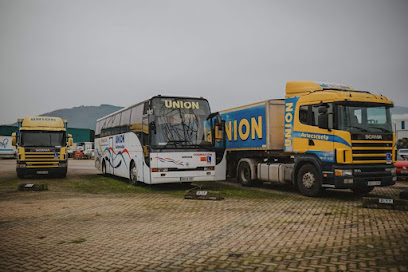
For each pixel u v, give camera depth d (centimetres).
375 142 1213
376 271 500
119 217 931
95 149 2500
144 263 558
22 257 597
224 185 1739
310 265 533
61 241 696
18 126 2170
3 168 3139
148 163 1434
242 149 1705
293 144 1364
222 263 552
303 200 1216
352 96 1213
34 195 1384
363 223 820
